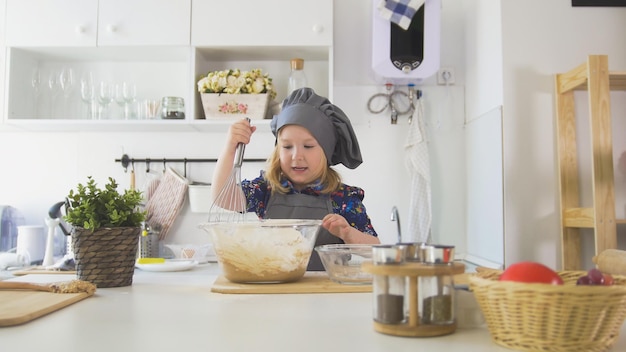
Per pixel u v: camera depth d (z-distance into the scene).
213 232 1.16
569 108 2.06
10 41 2.32
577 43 2.11
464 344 0.67
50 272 1.67
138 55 2.48
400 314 0.71
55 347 0.66
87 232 1.17
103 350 0.65
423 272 0.70
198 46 2.32
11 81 2.35
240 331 0.74
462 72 2.59
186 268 1.94
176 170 2.56
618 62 2.12
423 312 0.72
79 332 0.74
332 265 1.16
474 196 2.43
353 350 0.64
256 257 1.13
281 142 1.64
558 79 2.07
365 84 2.58
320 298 1.02
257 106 2.30
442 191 2.57
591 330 0.62
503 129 2.09
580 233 2.05
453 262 0.73
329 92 2.32
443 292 0.72
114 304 0.96
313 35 2.31
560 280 0.68
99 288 1.17
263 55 2.48
